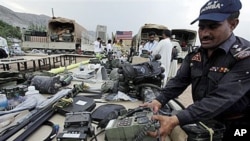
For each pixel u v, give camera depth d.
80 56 10.54
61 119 1.33
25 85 1.95
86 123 1.11
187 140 0.92
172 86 1.42
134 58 4.05
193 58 1.35
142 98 1.75
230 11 1.06
